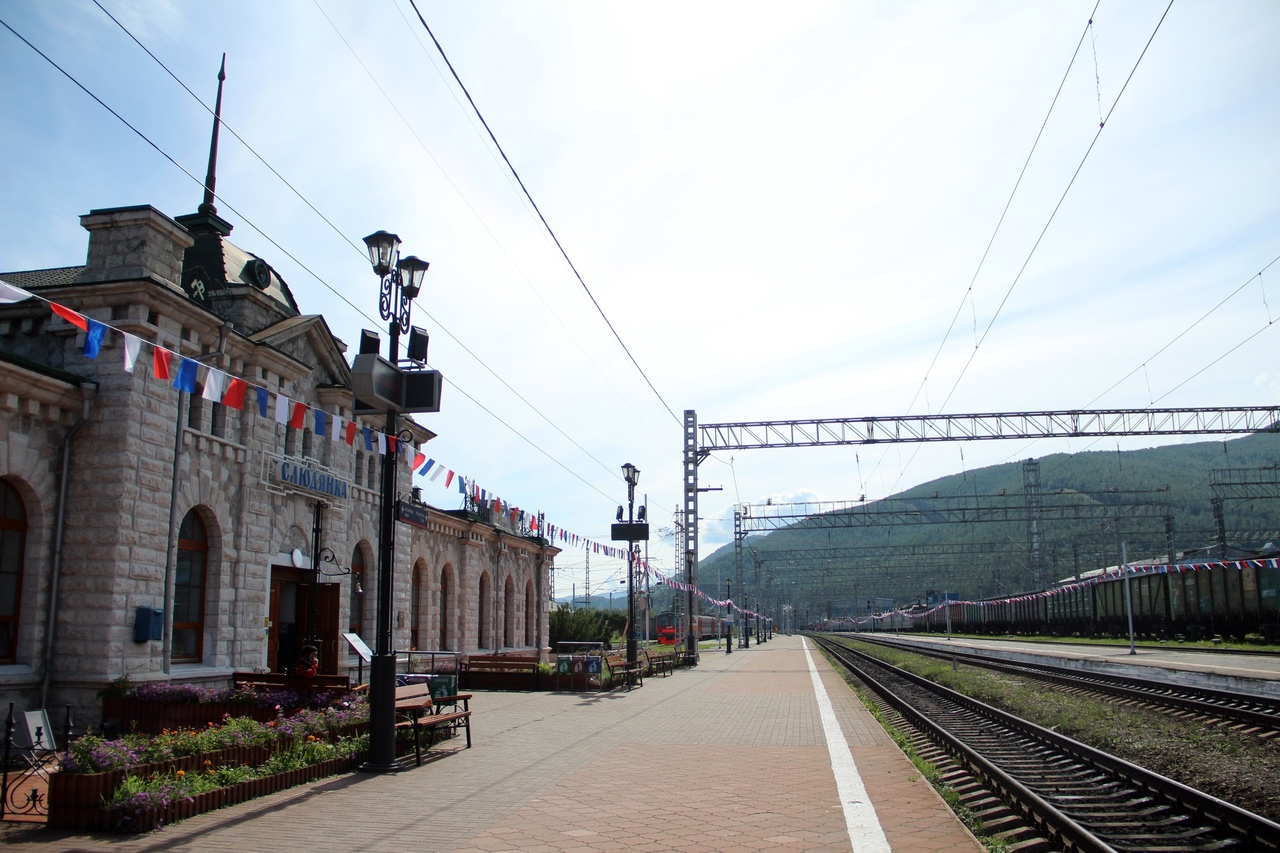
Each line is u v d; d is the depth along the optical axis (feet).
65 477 44.75
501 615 110.11
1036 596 190.70
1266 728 47.52
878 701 71.15
